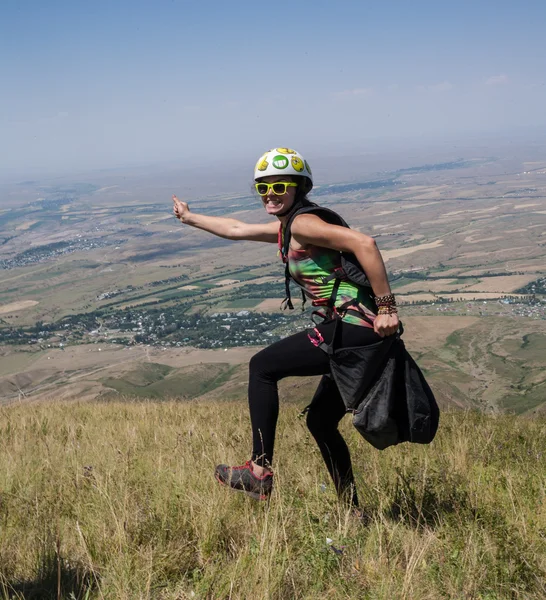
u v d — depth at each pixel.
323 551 2.88
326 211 3.13
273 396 3.45
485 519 3.33
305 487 3.91
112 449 5.69
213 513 3.38
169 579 2.89
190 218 4.11
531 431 6.75
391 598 2.53
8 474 4.83
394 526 3.21
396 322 3.02
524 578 2.76
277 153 3.23
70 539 3.41
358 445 5.45
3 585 2.73
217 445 5.36
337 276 3.12
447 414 8.75
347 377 3.11
